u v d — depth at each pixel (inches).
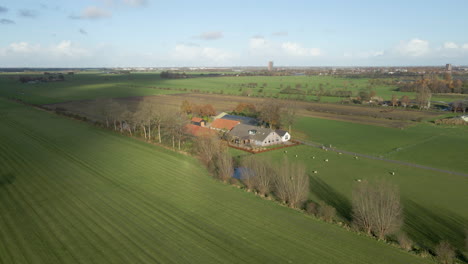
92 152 3105.3
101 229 1628.9
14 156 2915.8
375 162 2977.4
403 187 2324.1
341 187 2313.0
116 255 1405.0
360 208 1694.1
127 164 2743.6
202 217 1772.9
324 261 1378.0
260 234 1598.2
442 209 1955.0
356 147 3563.0
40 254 1416.1
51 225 1672.0
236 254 1421.0
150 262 1355.8
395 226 1609.3
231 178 2415.1
